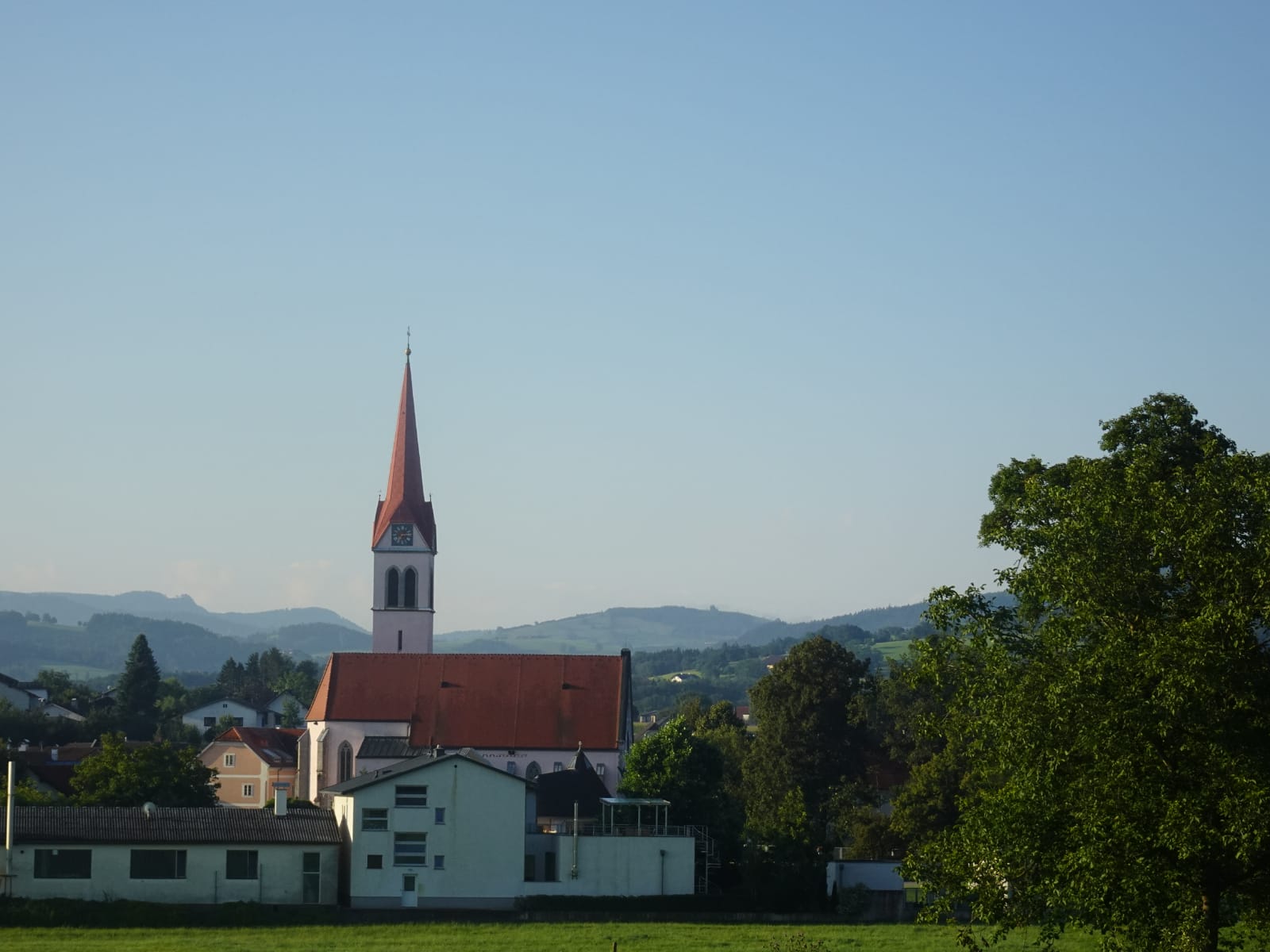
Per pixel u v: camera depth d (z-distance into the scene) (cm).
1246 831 5075
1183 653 5284
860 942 9719
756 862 12606
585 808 15475
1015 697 5859
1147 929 5681
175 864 11581
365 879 12238
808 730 19112
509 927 10725
